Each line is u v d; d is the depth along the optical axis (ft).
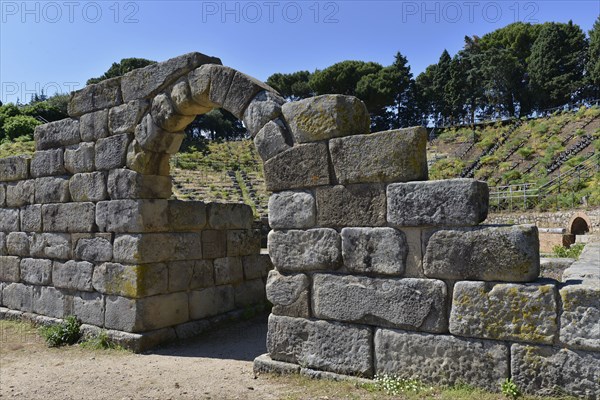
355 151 18.15
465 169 125.70
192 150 180.65
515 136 145.89
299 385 17.93
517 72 197.26
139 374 21.17
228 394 17.90
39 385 19.98
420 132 17.07
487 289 15.33
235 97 21.98
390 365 16.97
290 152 19.77
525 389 14.55
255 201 112.78
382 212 17.54
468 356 15.56
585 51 186.39
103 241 27.09
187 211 28.63
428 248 16.51
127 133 26.76
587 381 13.69
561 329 14.08
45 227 30.30
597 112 138.31
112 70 210.59
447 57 222.69
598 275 16.78
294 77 231.71
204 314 29.55
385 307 17.15
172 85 25.09
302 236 19.22
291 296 19.35
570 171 96.22
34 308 30.91
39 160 31.01
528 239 14.93
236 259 32.48
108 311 26.68
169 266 27.35
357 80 209.87
